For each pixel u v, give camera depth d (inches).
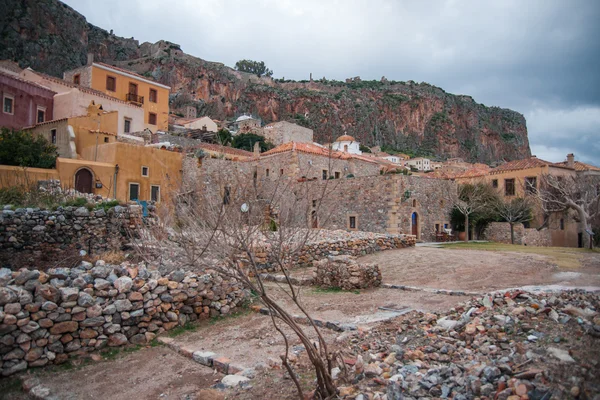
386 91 7111.2
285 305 372.2
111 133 1197.1
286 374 211.0
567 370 164.9
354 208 1043.9
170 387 215.6
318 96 5885.8
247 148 2119.8
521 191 1523.1
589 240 1174.3
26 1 3481.8
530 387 153.3
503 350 202.8
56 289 252.8
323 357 227.8
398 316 306.0
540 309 245.0
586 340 194.5
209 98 4864.7
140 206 575.8
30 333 239.6
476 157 7204.7
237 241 181.2
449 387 169.9
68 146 1091.3
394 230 956.0
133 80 1973.4
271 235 241.9
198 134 1724.9
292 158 1148.5
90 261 478.3
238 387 200.1
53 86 1514.5
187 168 1137.4
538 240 1330.0
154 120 2054.6
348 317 323.0
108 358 259.1
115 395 207.3
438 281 461.1
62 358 248.2
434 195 1104.2
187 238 203.2
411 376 183.0
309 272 522.6
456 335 237.8
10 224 470.3
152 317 299.0
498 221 1296.8
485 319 245.8
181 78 4771.2
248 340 282.7
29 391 213.2
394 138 6628.9
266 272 512.4
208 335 297.9
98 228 535.2
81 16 4062.5
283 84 6318.9
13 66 1808.6
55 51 3567.9
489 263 563.2
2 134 956.6
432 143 6929.1
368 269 444.1
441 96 7436.0
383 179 991.0
